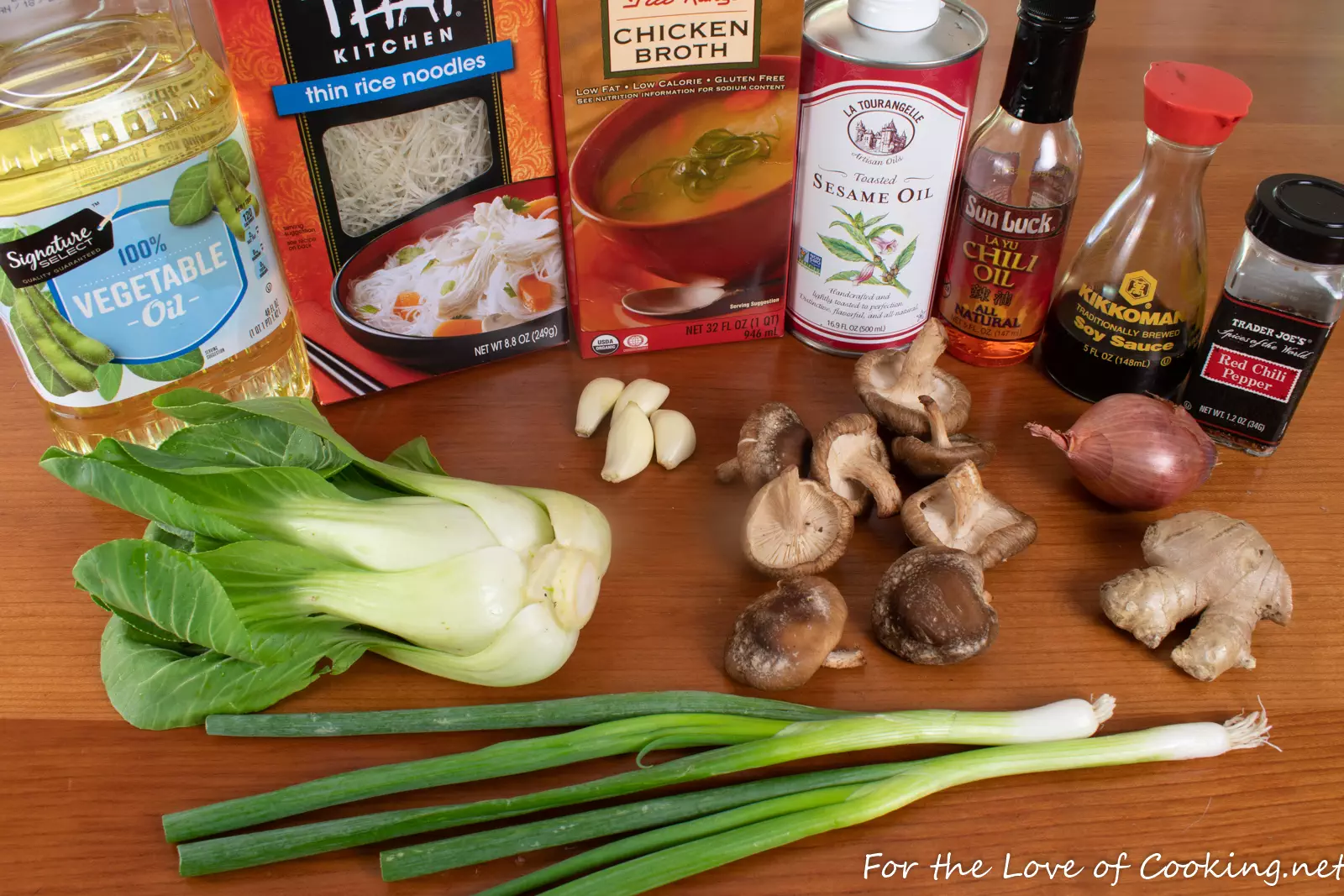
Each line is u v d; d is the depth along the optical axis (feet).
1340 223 1.51
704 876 1.32
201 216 1.55
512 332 1.87
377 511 1.46
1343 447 1.77
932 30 1.70
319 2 1.51
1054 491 1.72
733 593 1.59
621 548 1.64
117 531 1.65
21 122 1.49
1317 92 2.39
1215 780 1.40
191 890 1.31
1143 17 2.63
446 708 1.41
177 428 1.70
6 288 1.50
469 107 1.67
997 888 1.31
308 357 1.77
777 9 1.63
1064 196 1.74
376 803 1.38
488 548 1.43
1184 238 1.68
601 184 1.72
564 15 1.58
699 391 1.86
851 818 1.33
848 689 1.49
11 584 1.59
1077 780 1.40
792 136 1.74
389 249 1.73
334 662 1.47
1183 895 1.31
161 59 1.57
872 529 1.67
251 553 1.39
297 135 1.59
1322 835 1.36
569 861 1.28
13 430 1.78
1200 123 1.56
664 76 1.65
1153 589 1.50
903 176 1.71
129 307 1.56
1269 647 1.53
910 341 1.91
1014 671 1.51
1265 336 1.65
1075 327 1.79
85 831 1.36
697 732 1.39
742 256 1.84
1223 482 1.72
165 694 1.41
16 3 1.55
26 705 1.47
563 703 1.41
